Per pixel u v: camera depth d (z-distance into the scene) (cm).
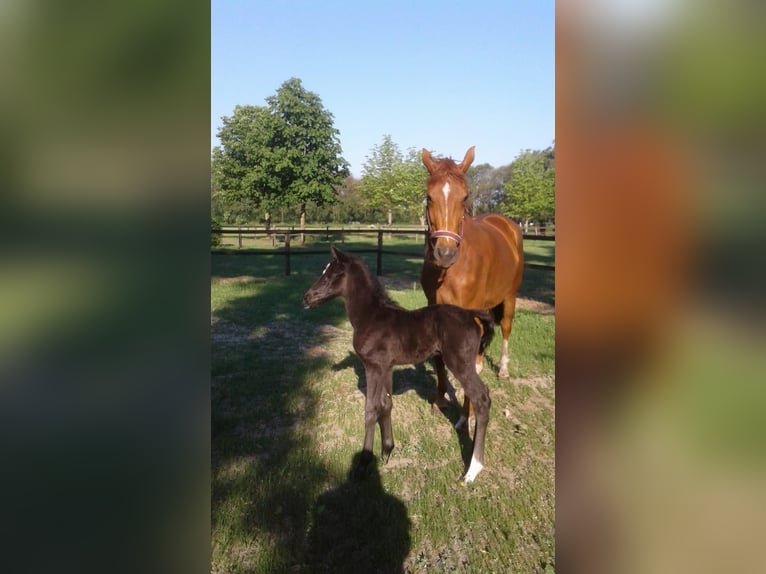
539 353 541
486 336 308
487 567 225
